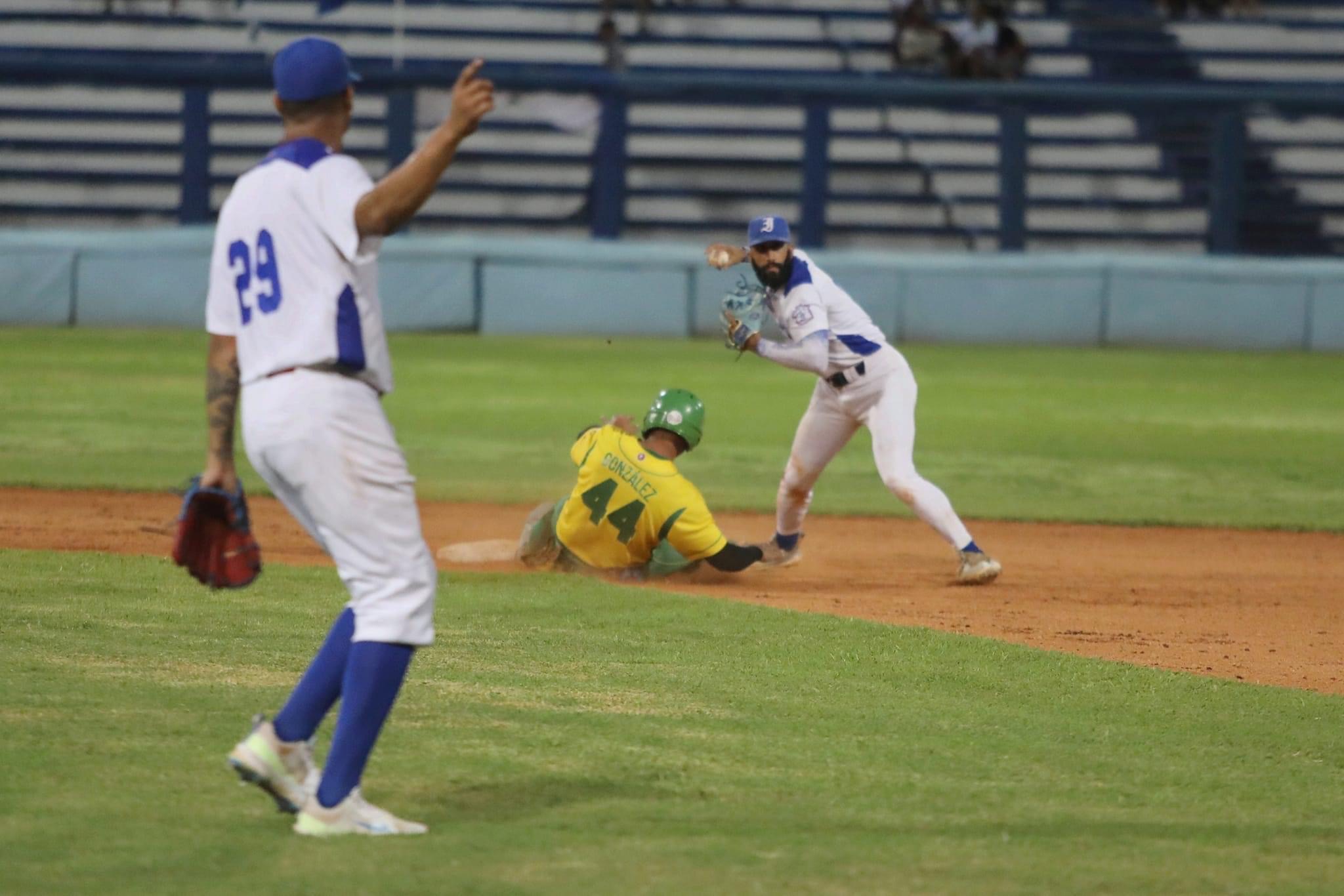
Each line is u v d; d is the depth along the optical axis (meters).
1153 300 87.12
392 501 14.19
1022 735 18.61
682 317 86.81
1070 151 109.12
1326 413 62.22
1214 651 24.56
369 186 13.90
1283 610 28.77
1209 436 55.53
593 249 86.94
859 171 107.44
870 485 45.25
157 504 36.81
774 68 113.38
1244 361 82.25
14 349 71.56
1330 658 24.34
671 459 28.97
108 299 83.88
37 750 16.50
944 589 30.02
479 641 22.98
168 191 104.19
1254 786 16.77
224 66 90.94
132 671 20.14
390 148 91.69
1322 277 86.81
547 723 18.48
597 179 93.38
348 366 13.96
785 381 69.25
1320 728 19.31
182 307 84.00
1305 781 17.02
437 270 85.81
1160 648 24.66
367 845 13.98
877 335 29.98
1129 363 80.00
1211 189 93.69
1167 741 18.53
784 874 13.51
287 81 14.21
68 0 109.81
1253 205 106.69
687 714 19.11
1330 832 15.21
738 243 106.12
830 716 19.22
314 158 13.98
